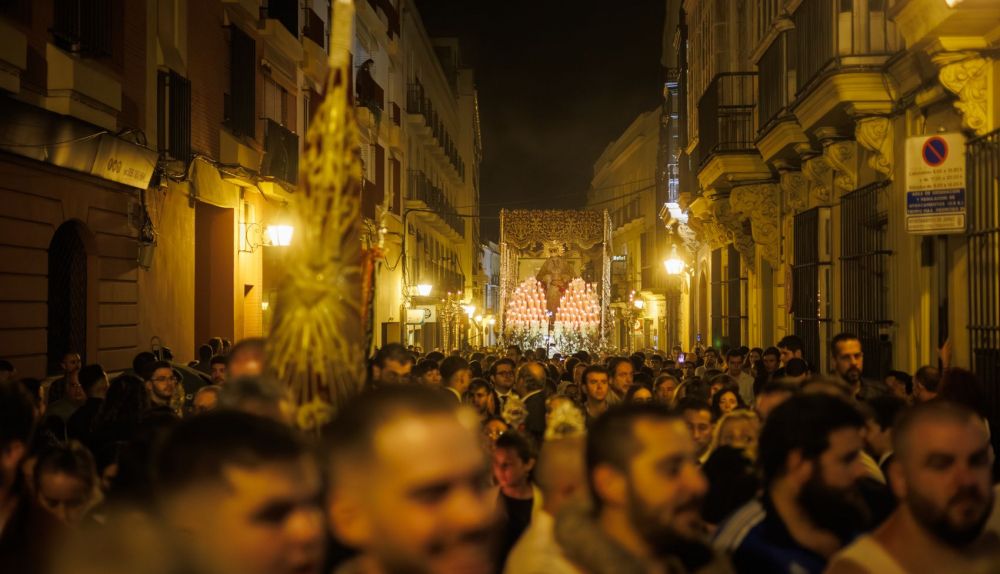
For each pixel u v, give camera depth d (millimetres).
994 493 3521
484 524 1934
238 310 18266
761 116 15609
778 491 3438
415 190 36844
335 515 2068
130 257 13656
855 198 12555
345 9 3771
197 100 15914
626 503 2811
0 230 10375
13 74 10016
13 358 10656
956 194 8812
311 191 3654
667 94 33594
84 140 11602
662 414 2900
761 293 18969
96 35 12180
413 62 38406
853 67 10914
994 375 8531
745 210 17938
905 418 3055
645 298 43656
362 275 3963
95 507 3693
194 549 1923
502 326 39656
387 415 1967
